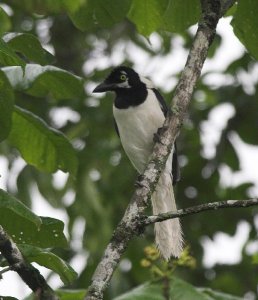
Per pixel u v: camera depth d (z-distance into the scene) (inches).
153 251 313.1
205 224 651.5
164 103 448.1
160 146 310.2
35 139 370.3
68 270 283.6
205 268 633.6
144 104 435.5
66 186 568.7
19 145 372.8
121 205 608.7
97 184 614.5
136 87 440.5
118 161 621.0
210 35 323.3
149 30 365.7
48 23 694.5
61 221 294.4
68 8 321.7
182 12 359.6
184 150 661.9
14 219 293.0
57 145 370.6
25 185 557.6
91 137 634.8
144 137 438.0
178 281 357.7
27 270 266.1
